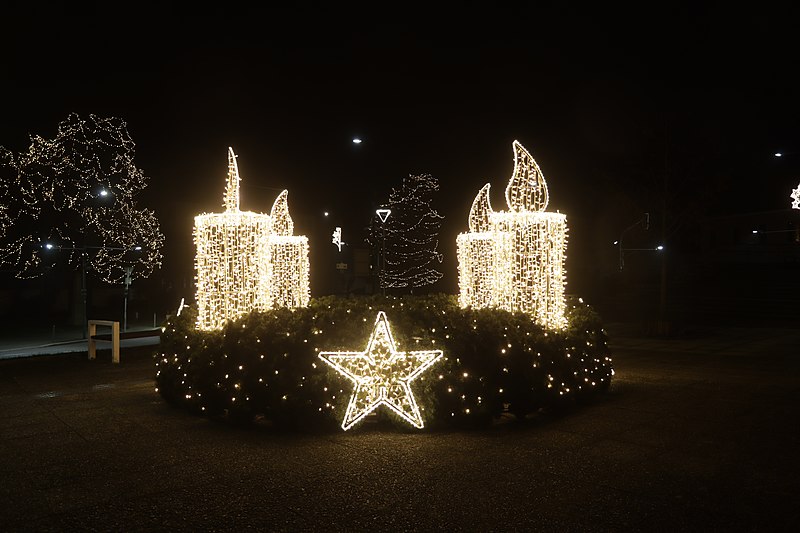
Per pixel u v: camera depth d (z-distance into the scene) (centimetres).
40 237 3219
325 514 474
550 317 912
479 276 1192
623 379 1070
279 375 725
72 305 3603
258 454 630
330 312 806
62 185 3109
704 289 3108
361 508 485
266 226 959
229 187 940
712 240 4566
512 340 767
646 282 3581
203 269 916
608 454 617
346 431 711
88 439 698
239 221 923
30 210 3091
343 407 711
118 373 1229
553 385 778
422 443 663
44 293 4097
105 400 930
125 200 3250
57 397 962
